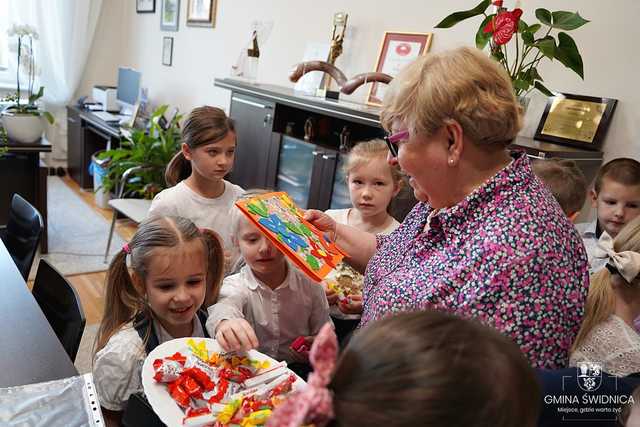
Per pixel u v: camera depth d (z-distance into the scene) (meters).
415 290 0.87
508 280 0.77
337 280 1.54
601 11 1.85
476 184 0.86
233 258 1.71
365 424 0.39
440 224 0.88
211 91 4.27
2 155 3.04
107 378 1.02
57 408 0.84
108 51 5.62
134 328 1.11
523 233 0.79
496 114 0.78
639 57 1.76
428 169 0.86
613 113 1.84
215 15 4.16
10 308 1.25
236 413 0.80
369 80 2.52
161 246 1.10
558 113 1.99
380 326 0.45
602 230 1.71
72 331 1.28
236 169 3.28
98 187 4.34
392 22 2.69
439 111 0.79
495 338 0.44
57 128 5.35
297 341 1.25
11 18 4.81
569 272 0.79
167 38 4.84
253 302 1.30
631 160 1.65
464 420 0.38
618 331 1.03
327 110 2.43
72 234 3.76
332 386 0.42
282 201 1.24
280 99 2.77
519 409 0.41
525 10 2.08
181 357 0.91
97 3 5.19
